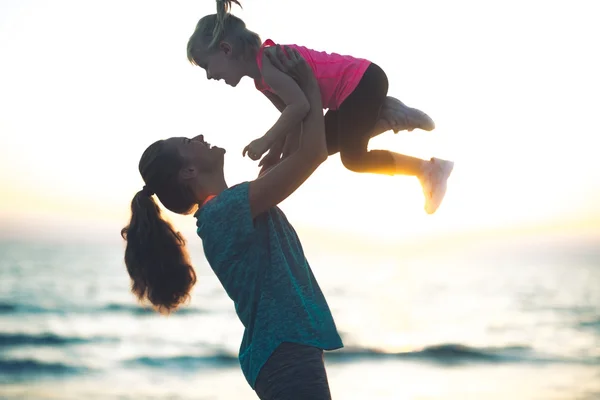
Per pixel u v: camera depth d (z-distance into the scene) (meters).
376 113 3.07
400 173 3.26
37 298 43.47
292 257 2.88
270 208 2.96
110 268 78.25
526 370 22.03
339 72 3.02
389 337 29.88
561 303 45.69
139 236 3.12
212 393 18.11
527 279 71.06
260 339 2.74
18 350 25.17
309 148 2.81
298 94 2.82
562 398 17.83
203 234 2.85
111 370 21.61
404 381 20.41
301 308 2.76
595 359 23.95
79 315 35.06
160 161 3.04
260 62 2.92
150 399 17.42
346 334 30.78
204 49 3.10
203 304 39.84
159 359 23.36
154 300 3.15
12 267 78.31
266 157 3.22
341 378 20.77
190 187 3.06
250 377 2.79
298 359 2.70
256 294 2.80
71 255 112.38
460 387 19.48
